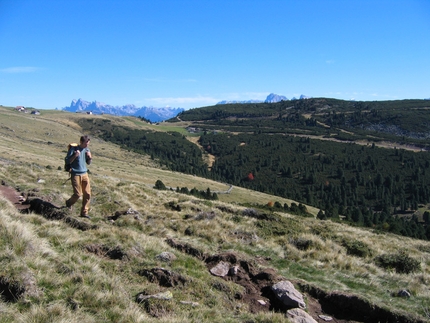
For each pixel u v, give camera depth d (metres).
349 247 14.22
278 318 5.77
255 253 10.84
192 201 20.48
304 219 22.55
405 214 153.12
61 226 8.81
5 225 6.56
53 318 4.55
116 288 5.89
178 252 8.59
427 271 12.56
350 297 7.26
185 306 5.88
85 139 10.11
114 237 8.48
